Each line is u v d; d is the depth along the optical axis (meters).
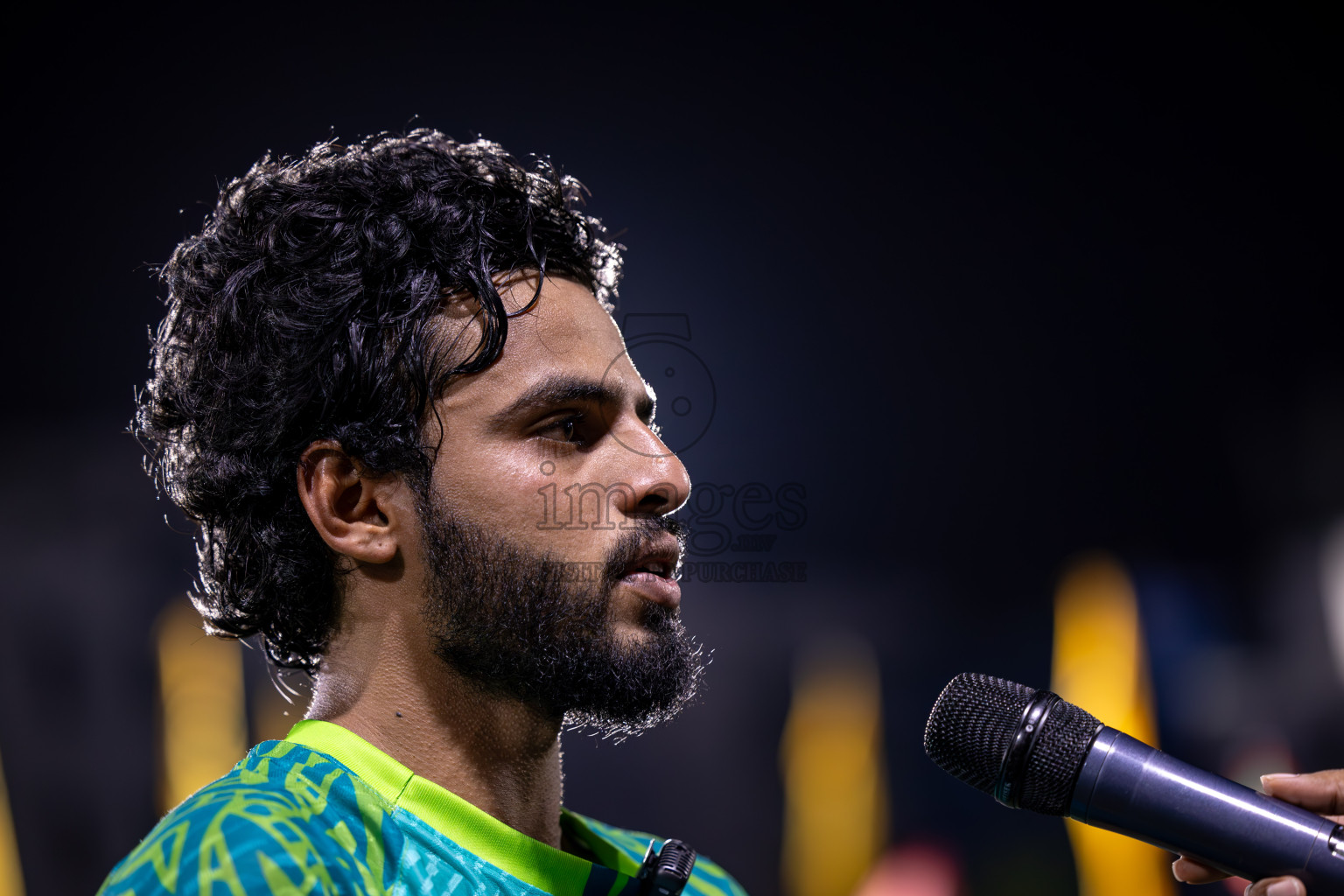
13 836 7.55
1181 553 9.96
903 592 9.82
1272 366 10.15
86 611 8.29
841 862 7.77
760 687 8.66
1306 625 9.08
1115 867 6.93
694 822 7.85
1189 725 8.68
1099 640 9.41
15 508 8.62
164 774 7.80
